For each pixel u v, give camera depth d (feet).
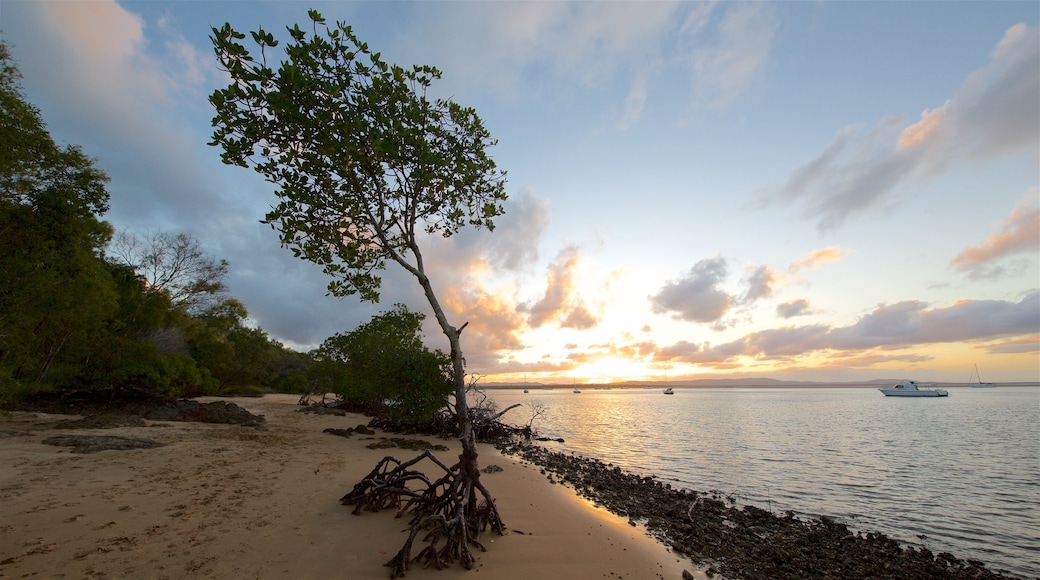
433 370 76.28
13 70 52.21
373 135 23.32
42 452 40.22
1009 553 36.58
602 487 49.49
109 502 26.50
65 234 56.13
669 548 29.50
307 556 20.86
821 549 33.91
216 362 160.45
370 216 26.81
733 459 78.07
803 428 135.23
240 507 27.17
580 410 232.32
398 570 19.65
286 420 92.22
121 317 108.78
